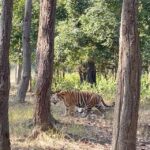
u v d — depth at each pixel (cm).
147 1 2495
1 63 891
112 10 2523
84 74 3159
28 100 2250
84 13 2781
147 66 2941
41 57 1312
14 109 1780
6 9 901
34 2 3048
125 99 850
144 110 1959
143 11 2481
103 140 1330
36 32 3058
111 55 2755
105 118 1762
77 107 1816
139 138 1420
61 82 3061
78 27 2789
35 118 1310
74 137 1305
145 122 1658
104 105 1855
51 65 1312
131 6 848
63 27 2781
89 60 2878
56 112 1797
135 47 852
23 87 2144
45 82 1305
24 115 1592
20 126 1356
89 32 2592
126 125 850
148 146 1311
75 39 2742
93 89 2680
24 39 2184
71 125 1488
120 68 856
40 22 1318
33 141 1234
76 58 2872
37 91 1309
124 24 852
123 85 852
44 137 1255
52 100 1794
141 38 2525
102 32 2552
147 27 2517
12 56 3356
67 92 1777
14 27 3197
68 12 2836
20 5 3116
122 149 851
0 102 886
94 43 2750
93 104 1822
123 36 853
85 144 1260
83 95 1803
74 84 2983
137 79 857
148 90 2497
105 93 2577
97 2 2544
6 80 893
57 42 2773
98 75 3409
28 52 2184
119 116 855
